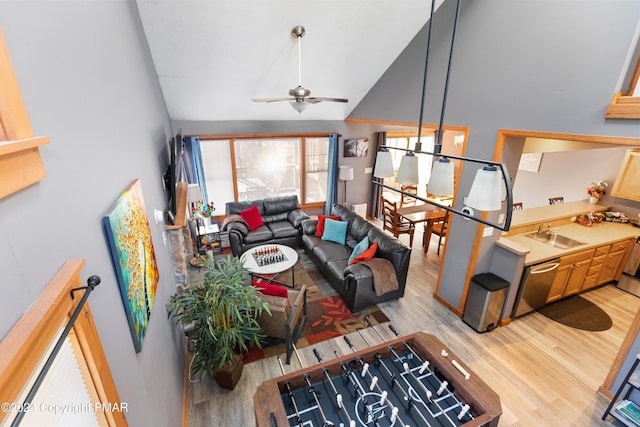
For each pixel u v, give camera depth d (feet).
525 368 10.14
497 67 9.78
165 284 8.36
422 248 19.31
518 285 11.82
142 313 5.28
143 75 8.84
